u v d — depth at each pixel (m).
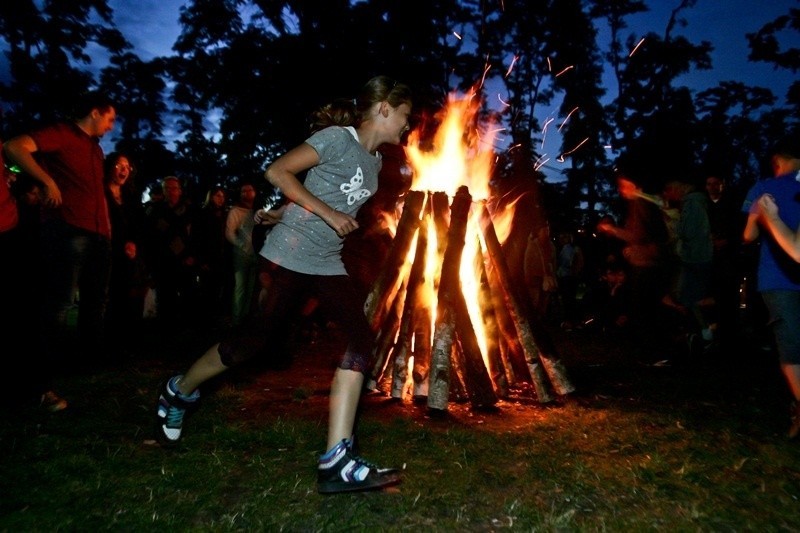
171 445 3.50
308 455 3.47
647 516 2.79
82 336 5.47
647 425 4.22
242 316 8.33
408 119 3.21
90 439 3.62
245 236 8.20
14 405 4.25
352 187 3.15
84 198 4.65
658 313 8.18
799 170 3.93
